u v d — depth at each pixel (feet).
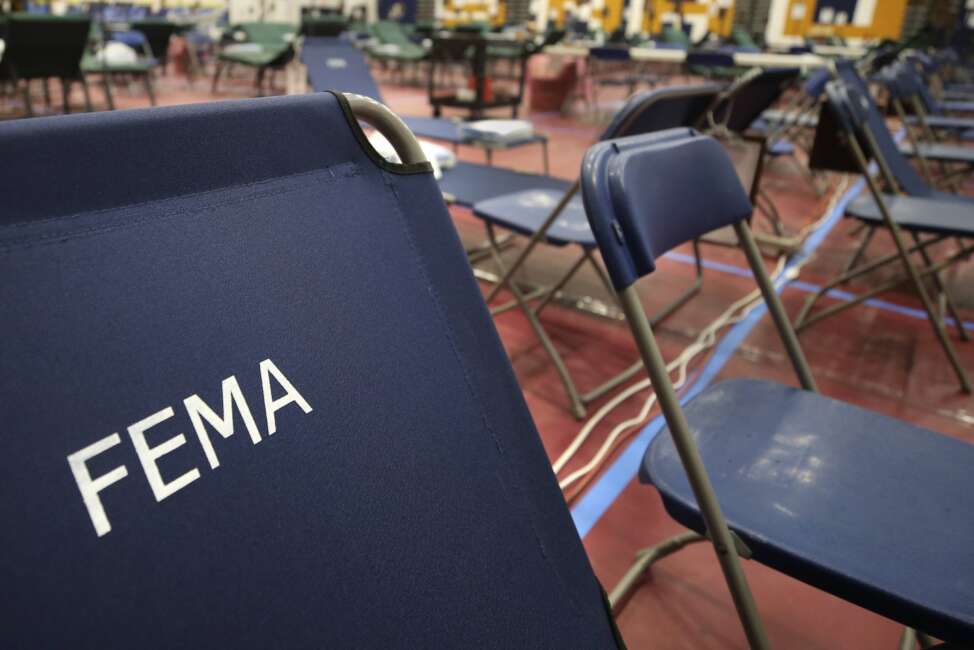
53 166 1.52
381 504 1.91
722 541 2.94
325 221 2.09
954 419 6.88
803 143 18.72
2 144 1.45
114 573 1.43
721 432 3.70
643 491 5.65
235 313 1.78
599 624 2.30
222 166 1.86
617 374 7.54
